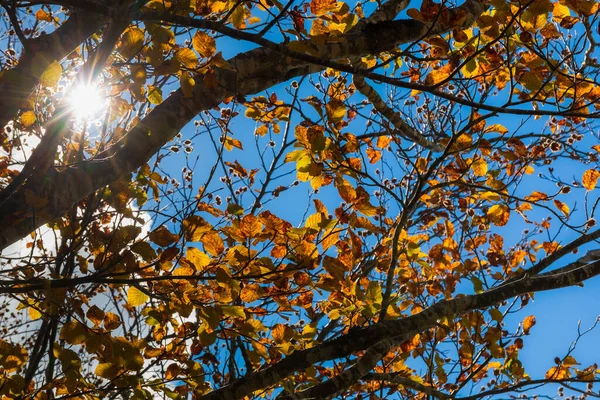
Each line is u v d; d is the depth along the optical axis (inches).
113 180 92.5
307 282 104.1
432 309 105.0
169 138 96.7
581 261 120.8
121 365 91.7
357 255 106.7
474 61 103.3
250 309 112.0
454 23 86.1
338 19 97.9
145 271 101.9
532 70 98.8
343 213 105.5
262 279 100.7
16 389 95.9
